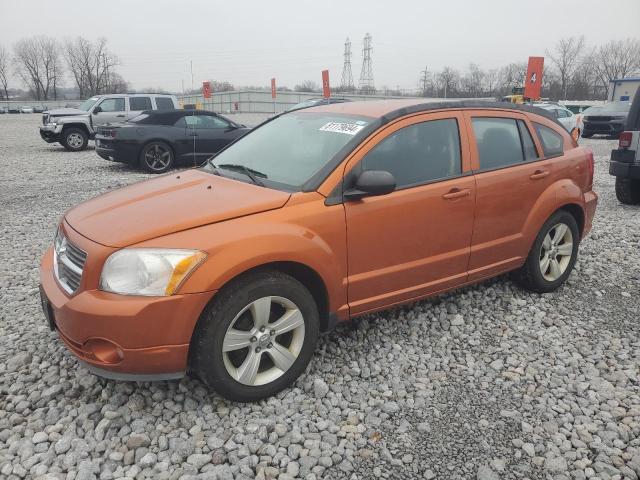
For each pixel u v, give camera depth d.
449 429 2.95
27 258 5.77
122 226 2.98
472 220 3.98
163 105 18.42
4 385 3.28
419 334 4.02
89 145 19.83
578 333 4.08
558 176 4.61
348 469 2.63
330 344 3.83
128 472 2.58
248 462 2.66
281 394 3.22
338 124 3.79
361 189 3.25
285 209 3.15
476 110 4.15
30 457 2.66
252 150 4.07
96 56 98.50
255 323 3.04
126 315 2.70
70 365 3.48
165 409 3.05
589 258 5.75
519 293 4.77
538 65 16.52
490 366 3.61
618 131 21.59
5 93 104.00
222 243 2.87
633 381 3.44
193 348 2.91
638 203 8.69
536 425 2.99
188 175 3.99
